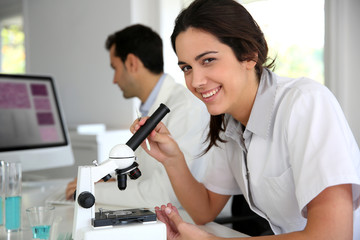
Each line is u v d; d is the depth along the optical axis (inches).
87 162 112.3
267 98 41.6
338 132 34.9
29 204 63.1
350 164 33.5
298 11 92.0
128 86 82.6
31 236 46.6
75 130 121.1
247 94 42.5
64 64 153.1
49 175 125.0
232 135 47.4
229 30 37.5
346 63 80.1
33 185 79.7
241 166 48.3
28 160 80.8
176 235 41.5
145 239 34.9
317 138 35.2
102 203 62.2
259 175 43.4
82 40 144.8
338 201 33.4
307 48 92.1
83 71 145.4
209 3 38.1
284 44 94.5
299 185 35.0
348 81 80.4
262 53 40.6
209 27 37.3
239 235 49.1
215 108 39.9
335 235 32.9
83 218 35.1
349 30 79.9
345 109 80.0
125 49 79.7
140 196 60.9
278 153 41.1
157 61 80.2
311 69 92.4
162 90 76.0
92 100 142.9
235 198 64.1
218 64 38.1
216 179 54.1
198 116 67.0
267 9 94.0
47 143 84.5
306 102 37.3
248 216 62.3
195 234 39.4
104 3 136.0
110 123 136.9
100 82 139.6
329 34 82.0
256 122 42.1
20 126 80.7
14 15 175.9
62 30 152.3
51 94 88.7
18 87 83.0
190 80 40.1
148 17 131.7
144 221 35.9
